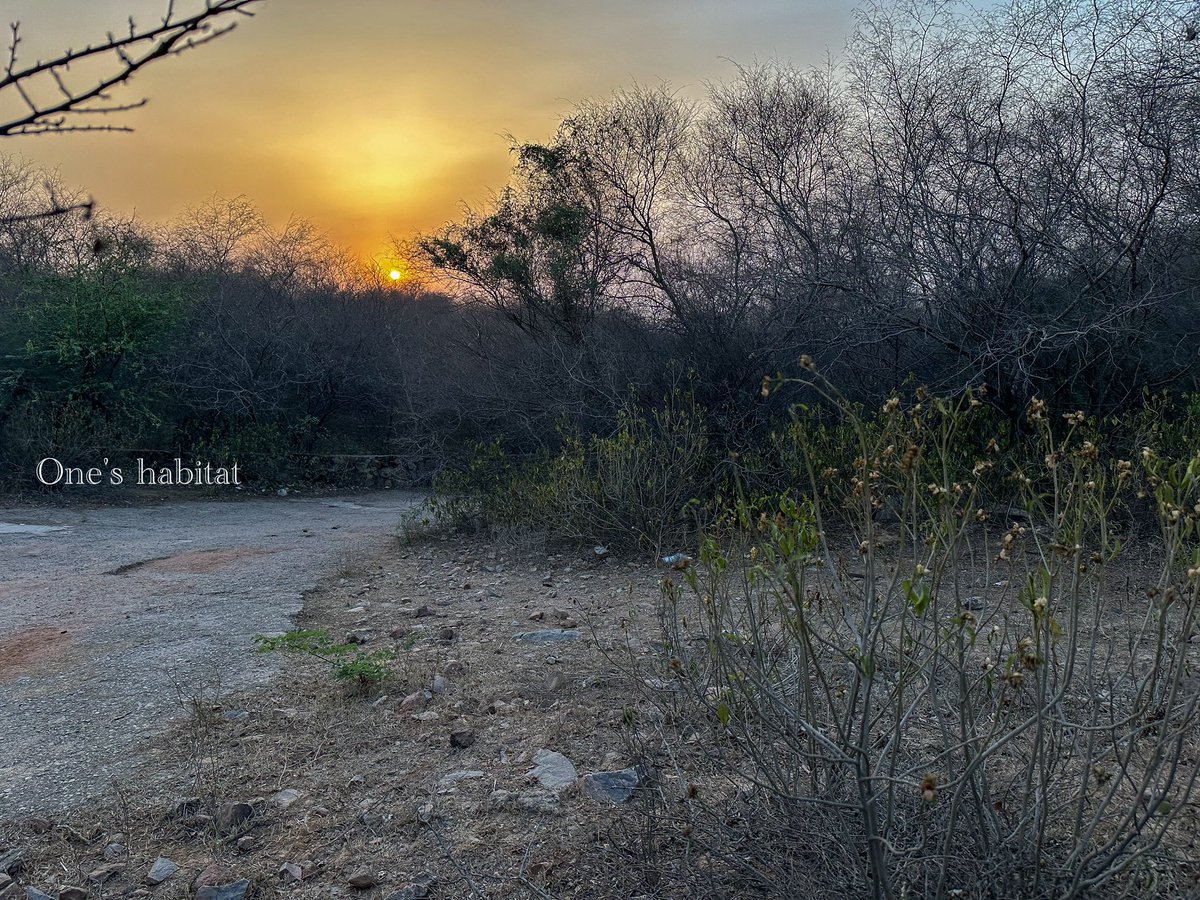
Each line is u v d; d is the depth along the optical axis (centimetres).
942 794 245
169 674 481
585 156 1389
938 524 235
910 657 238
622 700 404
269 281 2161
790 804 247
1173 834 254
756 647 261
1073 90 843
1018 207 784
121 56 155
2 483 1424
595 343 1241
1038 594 243
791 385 996
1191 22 766
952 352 883
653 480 816
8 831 306
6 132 154
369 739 378
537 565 802
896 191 902
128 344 1545
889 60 934
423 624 588
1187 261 791
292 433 1928
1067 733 308
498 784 329
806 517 230
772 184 1141
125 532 1123
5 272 1672
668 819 285
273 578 782
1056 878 216
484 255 1465
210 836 299
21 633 591
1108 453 708
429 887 265
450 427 1507
